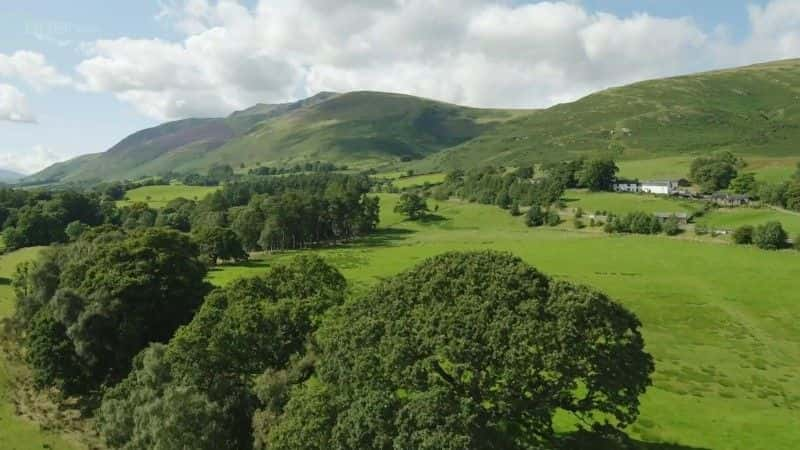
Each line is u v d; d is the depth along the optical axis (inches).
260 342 2127.2
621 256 5846.5
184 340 2080.5
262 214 7618.1
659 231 7047.2
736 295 4404.5
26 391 2674.7
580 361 1459.2
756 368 3036.4
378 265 5767.7
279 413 1780.3
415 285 1708.9
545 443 1694.1
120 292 2647.6
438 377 1507.1
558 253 6146.7
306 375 1919.3
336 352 1657.2
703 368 3014.3
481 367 1476.4
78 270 3024.1
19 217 6973.4
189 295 2935.5
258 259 6648.6
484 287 1616.6
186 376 2000.5
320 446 1449.3
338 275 2645.2
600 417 2160.4
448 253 1812.3
